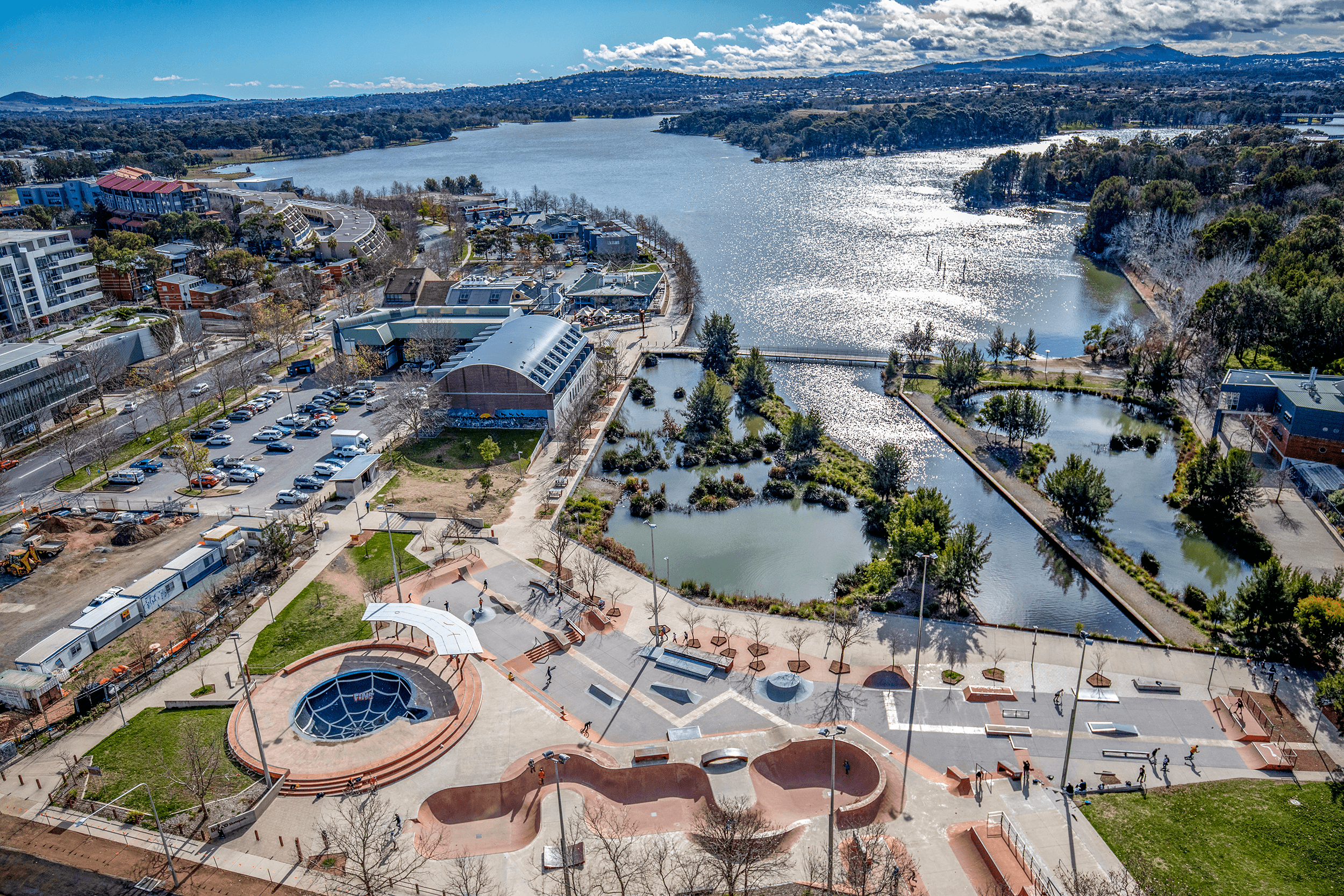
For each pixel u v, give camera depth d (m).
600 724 105.38
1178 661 116.88
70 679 113.88
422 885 82.44
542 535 153.38
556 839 87.12
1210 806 90.56
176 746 101.31
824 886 80.19
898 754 99.62
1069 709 107.12
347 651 119.06
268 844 87.50
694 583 140.38
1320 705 104.75
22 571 138.38
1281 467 172.38
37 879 83.25
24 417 191.50
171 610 130.62
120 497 167.00
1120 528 160.75
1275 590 117.94
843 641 117.31
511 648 120.69
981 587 141.12
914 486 177.62
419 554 145.62
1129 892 78.25
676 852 85.50
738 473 185.88
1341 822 87.44
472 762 98.19
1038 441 198.75
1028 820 88.75
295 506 163.12
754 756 97.31
